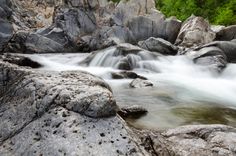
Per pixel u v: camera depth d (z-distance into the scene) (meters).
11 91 5.53
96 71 15.98
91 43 25.06
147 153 4.32
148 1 29.55
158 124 7.04
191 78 15.49
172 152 4.77
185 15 49.78
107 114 4.68
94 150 4.04
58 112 4.62
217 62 17.31
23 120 4.79
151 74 16.17
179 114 8.23
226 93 12.28
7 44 21.17
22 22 29.19
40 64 17.55
